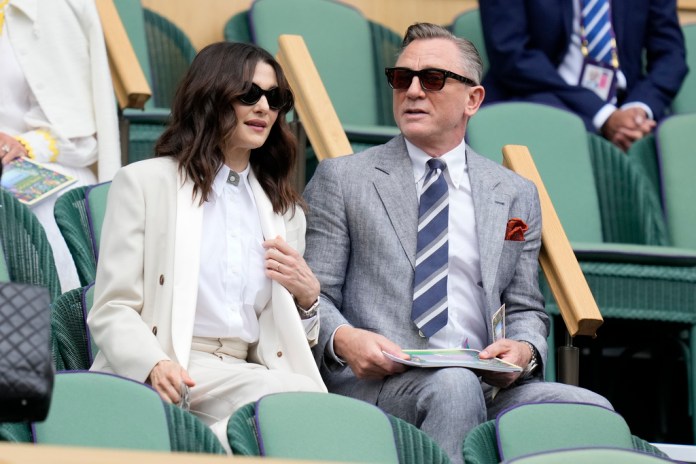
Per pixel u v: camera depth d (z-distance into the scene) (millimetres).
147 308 13867
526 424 12445
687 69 25250
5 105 19375
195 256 13992
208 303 14148
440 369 14648
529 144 22156
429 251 15852
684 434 21203
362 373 14906
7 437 10164
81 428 10602
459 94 16453
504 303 16484
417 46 16625
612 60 24469
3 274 14828
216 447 10914
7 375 8117
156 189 14195
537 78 23984
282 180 15062
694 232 22547
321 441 11273
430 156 16500
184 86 14633
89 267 15367
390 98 25328
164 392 13055
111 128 19469
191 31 25828
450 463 11711
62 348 14188
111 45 20016
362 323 15688
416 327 15594
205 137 14406
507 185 16688
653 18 25516
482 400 14539
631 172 22312
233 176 14688
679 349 21188
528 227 16719
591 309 17016
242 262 14422
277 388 13602
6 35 19562
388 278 15758
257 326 14492
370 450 11414
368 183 16156
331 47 24984
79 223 16047
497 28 24391
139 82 19562
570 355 17156
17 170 18281
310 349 14688
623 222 22266
